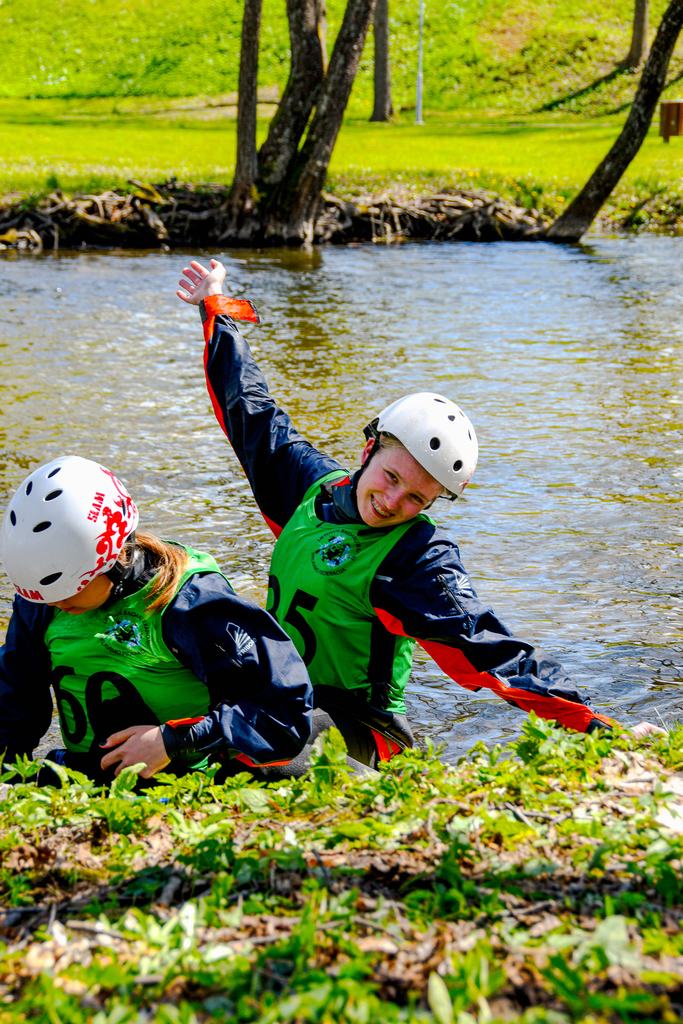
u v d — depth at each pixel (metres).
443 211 30.11
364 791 4.07
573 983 2.74
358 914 3.27
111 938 3.22
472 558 8.70
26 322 17.98
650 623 7.54
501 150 38.19
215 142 40.00
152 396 13.62
